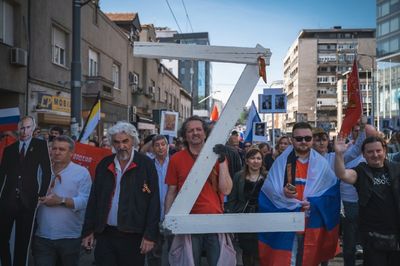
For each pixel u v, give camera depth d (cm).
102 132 2039
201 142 362
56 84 1513
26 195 417
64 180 425
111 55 2189
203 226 325
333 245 393
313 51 9212
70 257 422
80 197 419
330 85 9156
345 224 533
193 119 365
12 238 425
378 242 387
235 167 543
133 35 2741
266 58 316
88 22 1841
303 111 9156
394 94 5691
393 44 5797
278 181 389
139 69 2823
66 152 425
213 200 350
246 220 328
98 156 584
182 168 362
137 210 368
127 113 2514
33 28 1345
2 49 1184
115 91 2266
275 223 330
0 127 634
